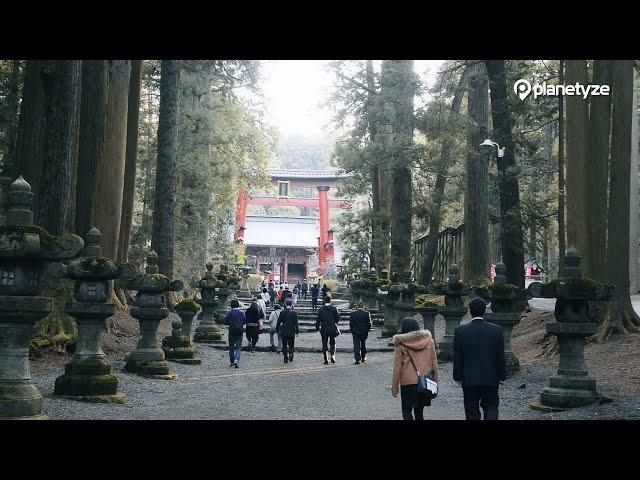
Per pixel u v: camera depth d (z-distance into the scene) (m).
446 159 31.86
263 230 103.25
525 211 25.88
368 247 44.00
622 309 17.27
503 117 25.14
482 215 28.03
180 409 11.41
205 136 38.25
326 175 101.38
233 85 41.47
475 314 7.88
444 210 38.97
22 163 17.20
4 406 7.96
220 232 56.06
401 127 33.28
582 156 17.72
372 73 38.62
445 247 37.34
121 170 21.41
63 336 16.23
